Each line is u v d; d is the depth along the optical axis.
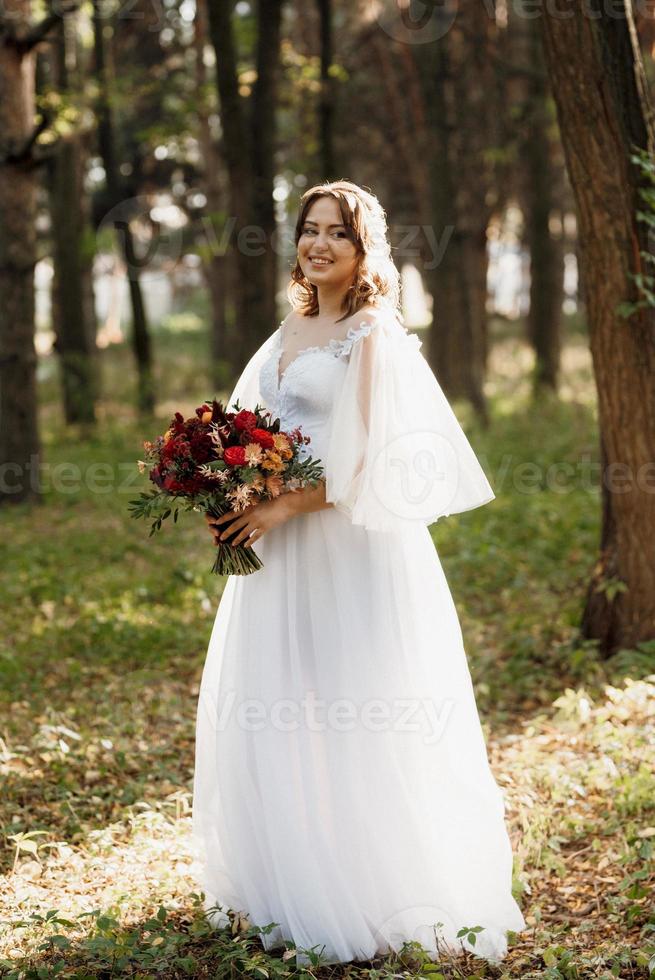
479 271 18.91
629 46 5.34
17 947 3.23
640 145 5.40
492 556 8.03
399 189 22.44
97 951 3.14
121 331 31.31
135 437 15.91
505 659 6.20
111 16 15.85
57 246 16.91
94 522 10.70
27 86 11.23
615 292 5.54
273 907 3.31
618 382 5.68
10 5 10.83
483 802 3.39
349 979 3.08
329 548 3.34
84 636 6.79
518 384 20.27
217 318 21.72
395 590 3.37
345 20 18.66
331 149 14.00
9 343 11.58
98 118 15.63
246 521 3.25
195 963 3.09
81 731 5.15
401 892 3.23
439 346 16.17
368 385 3.28
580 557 7.97
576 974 3.10
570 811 4.25
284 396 3.44
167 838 4.06
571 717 4.99
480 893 3.34
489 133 17.48
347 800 3.22
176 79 19.94
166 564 8.73
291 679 3.31
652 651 5.70
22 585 8.17
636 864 3.78
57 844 3.84
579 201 5.49
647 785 4.14
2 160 11.27
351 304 3.41
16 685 5.87
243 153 12.87
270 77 12.98
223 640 3.63
